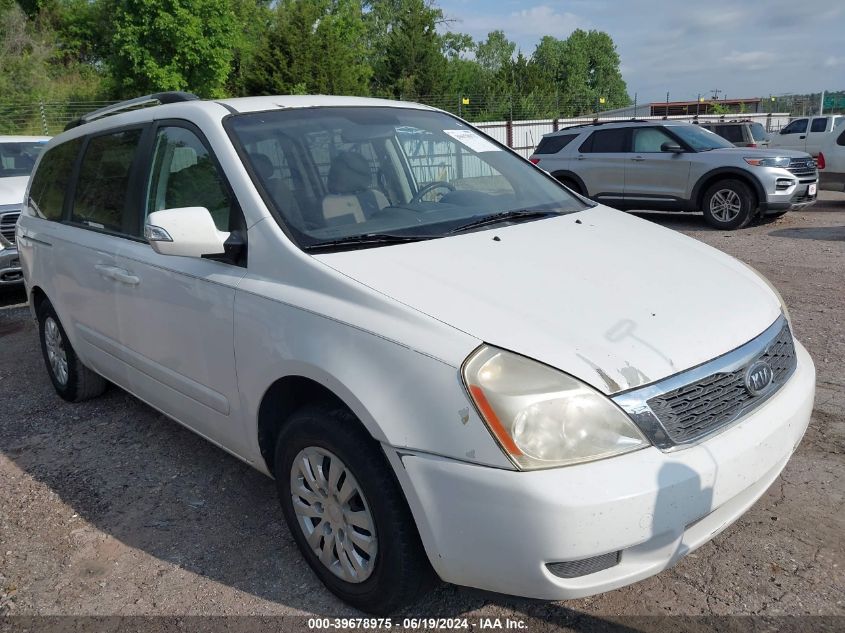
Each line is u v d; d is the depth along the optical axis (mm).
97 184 4066
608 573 2133
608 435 2080
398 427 2215
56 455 4125
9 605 2822
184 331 3156
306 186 3021
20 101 30266
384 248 2732
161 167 3479
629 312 2398
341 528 2564
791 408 2480
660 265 2838
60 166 4656
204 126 3213
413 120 3768
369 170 3279
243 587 2854
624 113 36969
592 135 12875
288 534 3201
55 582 2959
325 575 2697
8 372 5695
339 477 2520
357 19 45969
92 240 3922
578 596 2125
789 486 3330
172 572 2980
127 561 3078
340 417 2461
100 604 2805
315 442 2547
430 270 2559
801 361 2799
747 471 2260
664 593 2666
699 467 2137
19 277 7680
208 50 30891
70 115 28219
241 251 2879
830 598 2588
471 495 2084
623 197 12477
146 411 4715
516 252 2781
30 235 4754
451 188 3525
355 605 2609
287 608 2709
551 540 2008
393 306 2354
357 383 2312
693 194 11680
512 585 2123
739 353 2375
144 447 4172
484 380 2104
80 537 3277
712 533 2301
